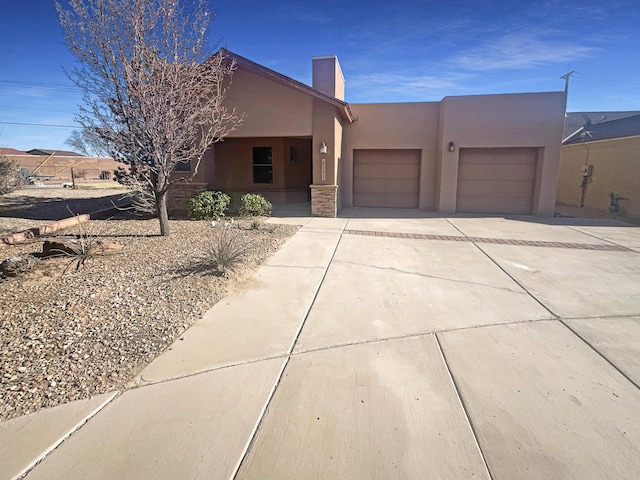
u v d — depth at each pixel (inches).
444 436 106.0
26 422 110.3
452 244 350.0
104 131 305.4
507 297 214.5
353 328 173.5
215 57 381.7
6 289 199.3
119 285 211.6
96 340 155.9
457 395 124.4
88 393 124.3
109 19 280.8
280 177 651.5
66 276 221.3
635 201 556.4
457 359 146.9
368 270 262.4
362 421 112.0
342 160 597.0
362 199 619.8
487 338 164.4
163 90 297.4
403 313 190.7
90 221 419.2
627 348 155.9
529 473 93.2
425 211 583.2
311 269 261.7
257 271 255.0
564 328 174.6
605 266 280.8
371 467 95.3
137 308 185.9
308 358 147.3
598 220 512.1
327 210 495.5
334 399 122.3
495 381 132.2
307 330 170.9
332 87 568.7
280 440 104.6
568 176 735.1
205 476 92.6
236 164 650.2
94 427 108.9
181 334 165.3
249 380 132.4
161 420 112.1
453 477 92.3
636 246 349.4
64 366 137.8
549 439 104.6
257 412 116.0
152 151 314.0
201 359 145.6
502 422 111.5
